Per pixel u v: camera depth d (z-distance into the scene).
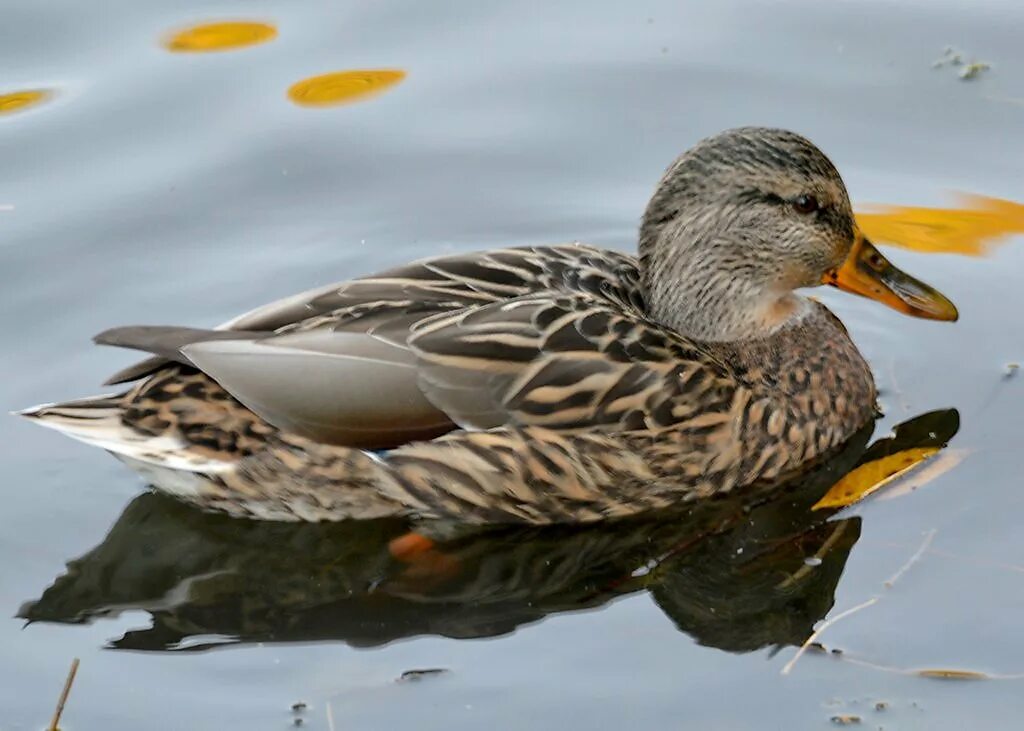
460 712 11.01
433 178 16.59
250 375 12.27
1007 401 13.95
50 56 17.94
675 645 11.62
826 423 13.55
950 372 14.41
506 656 11.59
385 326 12.56
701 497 13.16
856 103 17.06
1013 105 16.89
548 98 17.39
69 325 14.88
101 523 13.00
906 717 10.75
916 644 11.37
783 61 17.67
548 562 12.74
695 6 18.62
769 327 13.74
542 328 12.65
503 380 12.52
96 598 12.30
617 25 18.39
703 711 10.91
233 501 12.91
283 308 12.73
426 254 15.72
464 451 12.55
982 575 11.95
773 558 12.49
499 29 18.42
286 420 12.37
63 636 11.91
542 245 14.16
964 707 10.80
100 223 15.96
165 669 11.54
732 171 13.35
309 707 11.11
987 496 12.79
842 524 12.72
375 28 18.45
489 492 12.72
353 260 15.62
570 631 11.88
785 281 13.67
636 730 10.76
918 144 16.58
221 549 12.85
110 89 17.44
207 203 16.25
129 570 12.58
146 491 13.30
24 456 13.66
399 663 11.56
